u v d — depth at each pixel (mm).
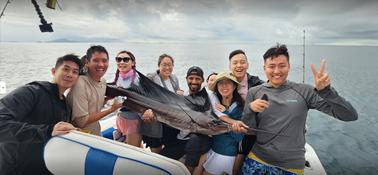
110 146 1303
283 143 1722
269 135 1767
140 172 1171
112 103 2164
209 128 2057
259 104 1661
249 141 2137
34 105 1617
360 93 11391
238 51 2537
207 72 16062
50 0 2688
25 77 12812
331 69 17500
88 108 2035
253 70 15289
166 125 2488
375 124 7773
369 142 6387
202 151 2123
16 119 1508
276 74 1733
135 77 2570
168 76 2953
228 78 2020
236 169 2211
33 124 1610
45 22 2678
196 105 2211
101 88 2158
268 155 1786
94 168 1257
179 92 2875
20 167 1608
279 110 1728
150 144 2633
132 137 2602
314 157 2371
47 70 15000
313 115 8930
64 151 1347
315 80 1562
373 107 9438
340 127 7633
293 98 1715
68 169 1317
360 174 4645
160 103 2297
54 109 1704
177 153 2352
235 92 2133
